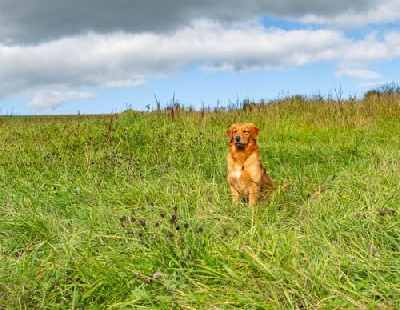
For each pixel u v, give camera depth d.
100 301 3.72
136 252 4.17
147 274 3.80
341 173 6.39
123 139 10.45
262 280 3.54
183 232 4.14
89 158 8.38
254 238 4.34
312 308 3.15
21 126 13.12
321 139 12.78
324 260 3.63
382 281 3.42
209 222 4.88
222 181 7.42
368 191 5.16
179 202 5.67
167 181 6.85
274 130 13.89
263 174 6.79
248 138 6.46
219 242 4.23
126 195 6.17
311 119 15.30
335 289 3.27
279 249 3.93
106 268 3.85
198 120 14.12
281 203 5.62
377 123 14.91
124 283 3.72
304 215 4.88
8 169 7.98
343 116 14.80
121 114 13.45
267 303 3.24
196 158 8.52
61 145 9.77
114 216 5.32
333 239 4.27
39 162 8.28
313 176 6.87
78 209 5.86
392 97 17.86
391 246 4.02
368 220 4.36
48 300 3.73
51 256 4.27
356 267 3.65
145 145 10.06
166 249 4.03
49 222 5.10
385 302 3.11
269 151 9.94
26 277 3.92
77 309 3.61
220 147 10.07
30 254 4.31
